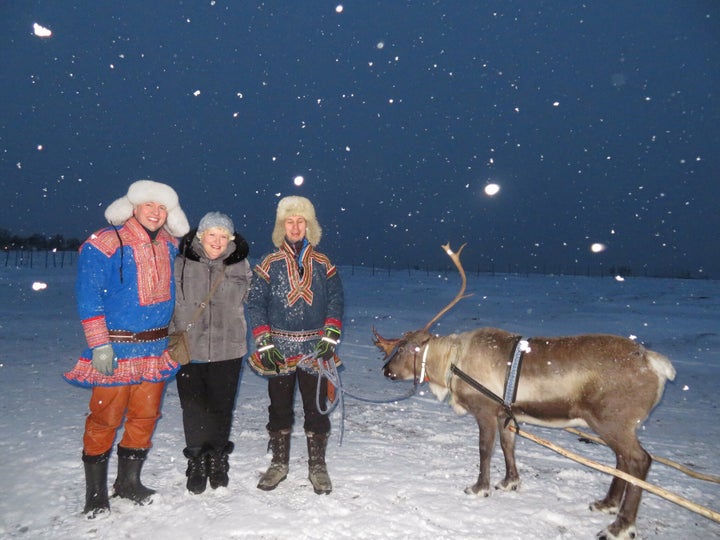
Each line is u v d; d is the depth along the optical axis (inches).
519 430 143.4
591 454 187.0
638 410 130.4
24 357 322.7
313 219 158.9
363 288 810.8
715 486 163.0
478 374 148.6
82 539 124.2
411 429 210.2
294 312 152.4
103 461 135.8
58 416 210.2
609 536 127.9
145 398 140.5
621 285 876.6
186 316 147.3
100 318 128.3
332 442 192.9
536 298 706.8
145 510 138.3
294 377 156.5
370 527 131.2
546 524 136.0
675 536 132.7
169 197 138.3
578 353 136.5
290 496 147.6
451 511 140.6
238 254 152.7
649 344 418.6
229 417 153.1
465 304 650.2
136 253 134.5
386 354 172.6
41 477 155.1
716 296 728.3
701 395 277.7
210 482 150.9
